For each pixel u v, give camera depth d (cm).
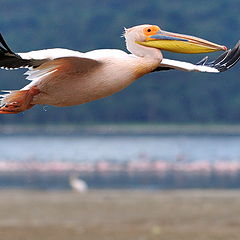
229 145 6681
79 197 2336
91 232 1659
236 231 1642
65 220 1833
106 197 2336
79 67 579
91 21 7294
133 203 2159
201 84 8069
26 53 548
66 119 8675
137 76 593
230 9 7612
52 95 593
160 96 8056
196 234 1617
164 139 7456
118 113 8350
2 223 1786
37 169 4062
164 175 3672
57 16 7244
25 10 7294
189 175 3659
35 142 7225
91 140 7425
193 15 7644
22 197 2320
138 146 6562
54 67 575
